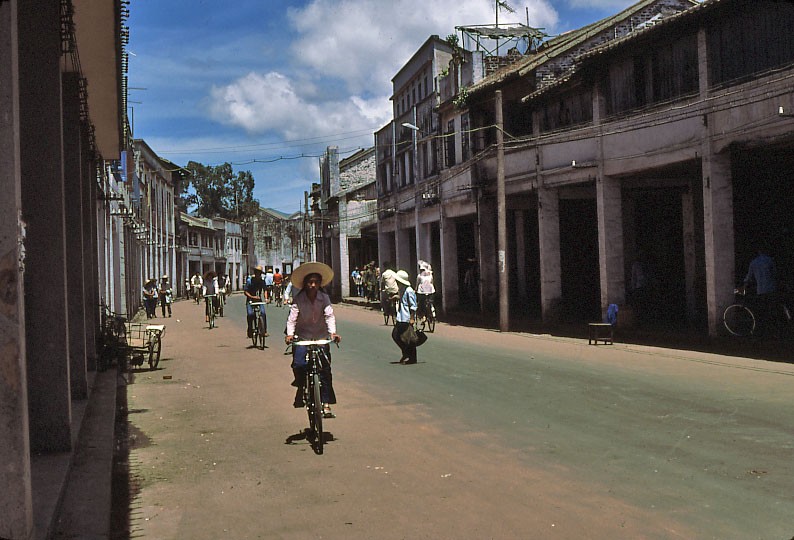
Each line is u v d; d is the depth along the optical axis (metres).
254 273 18.06
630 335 18.69
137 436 8.08
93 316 12.62
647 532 4.65
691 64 16.47
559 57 24.61
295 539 4.70
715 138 15.78
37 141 6.78
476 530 4.77
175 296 58.66
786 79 13.62
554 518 4.97
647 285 21.59
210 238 75.19
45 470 5.89
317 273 8.04
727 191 15.97
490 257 27.55
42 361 6.61
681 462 6.38
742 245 18.22
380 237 43.53
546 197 22.58
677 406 9.01
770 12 14.02
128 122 20.06
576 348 16.48
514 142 24.27
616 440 7.27
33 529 4.14
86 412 8.94
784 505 5.16
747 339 15.18
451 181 30.08
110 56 11.36
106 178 22.69
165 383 12.24
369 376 12.30
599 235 19.98
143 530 4.94
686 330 18.31
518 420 8.37
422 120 35.47
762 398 9.44
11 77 3.98
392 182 41.31
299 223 91.38
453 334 20.97
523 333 21.27
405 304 13.80
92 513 4.97
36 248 6.62
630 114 18.64
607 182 19.73
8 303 3.95
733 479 5.83
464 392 10.42
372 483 5.97
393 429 8.09
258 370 13.73
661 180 20.83
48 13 6.76
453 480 5.99
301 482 6.06
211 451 7.28
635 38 17.52
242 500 5.59
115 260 27.69
